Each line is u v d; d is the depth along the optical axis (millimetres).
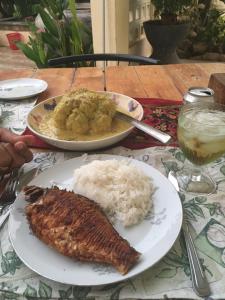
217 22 3178
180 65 1341
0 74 1314
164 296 410
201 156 615
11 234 484
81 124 783
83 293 420
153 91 1086
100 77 1232
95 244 429
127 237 488
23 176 661
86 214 467
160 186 587
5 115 953
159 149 753
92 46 2600
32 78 1232
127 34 2742
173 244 461
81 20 2797
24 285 434
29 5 4188
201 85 1117
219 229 518
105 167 595
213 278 433
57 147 759
